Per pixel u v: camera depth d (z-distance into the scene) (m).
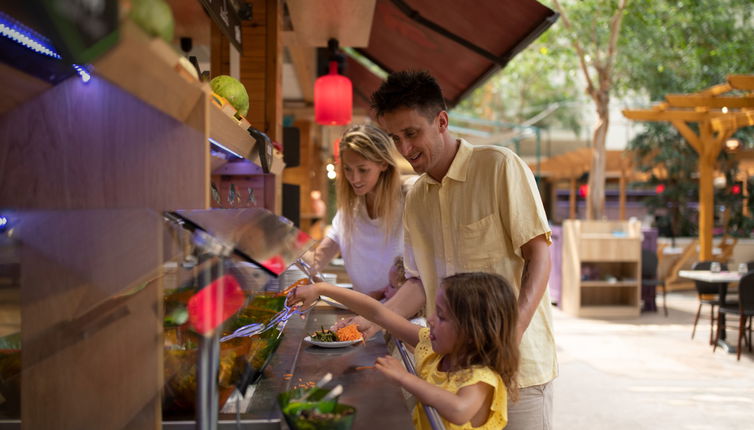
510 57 4.08
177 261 1.01
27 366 1.07
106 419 1.07
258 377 1.34
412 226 1.92
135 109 1.02
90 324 1.06
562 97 19.70
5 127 1.04
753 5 11.46
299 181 8.73
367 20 3.71
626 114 9.31
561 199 20.86
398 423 1.18
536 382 1.64
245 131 1.65
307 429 0.99
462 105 20.22
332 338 1.86
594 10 9.64
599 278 8.24
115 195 1.04
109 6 0.65
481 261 1.71
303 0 3.33
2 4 0.67
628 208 19.11
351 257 2.63
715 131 9.57
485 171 1.68
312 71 6.68
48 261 1.05
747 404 4.32
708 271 7.07
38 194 1.04
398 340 1.67
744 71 11.20
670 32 11.45
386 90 1.57
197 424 1.00
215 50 2.71
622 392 4.60
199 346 0.99
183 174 1.02
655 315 8.24
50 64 0.93
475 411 1.24
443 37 4.42
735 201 12.49
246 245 1.02
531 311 1.50
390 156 2.41
